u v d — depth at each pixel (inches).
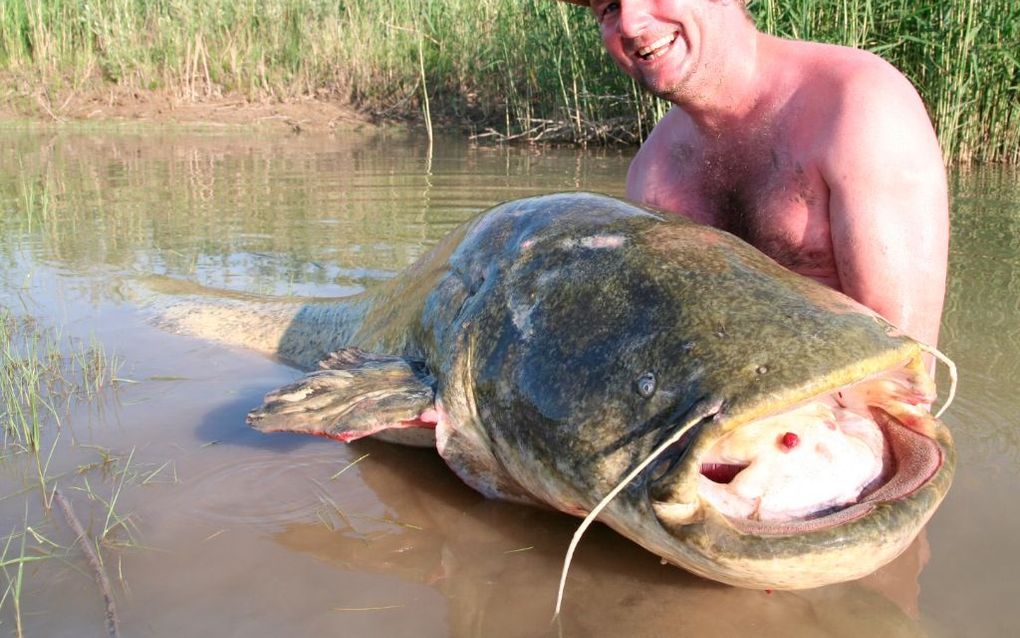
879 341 37.4
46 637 36.8
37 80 276.5
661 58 54.8
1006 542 44.4
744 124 55.9
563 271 47.1
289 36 285.7
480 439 49.7
